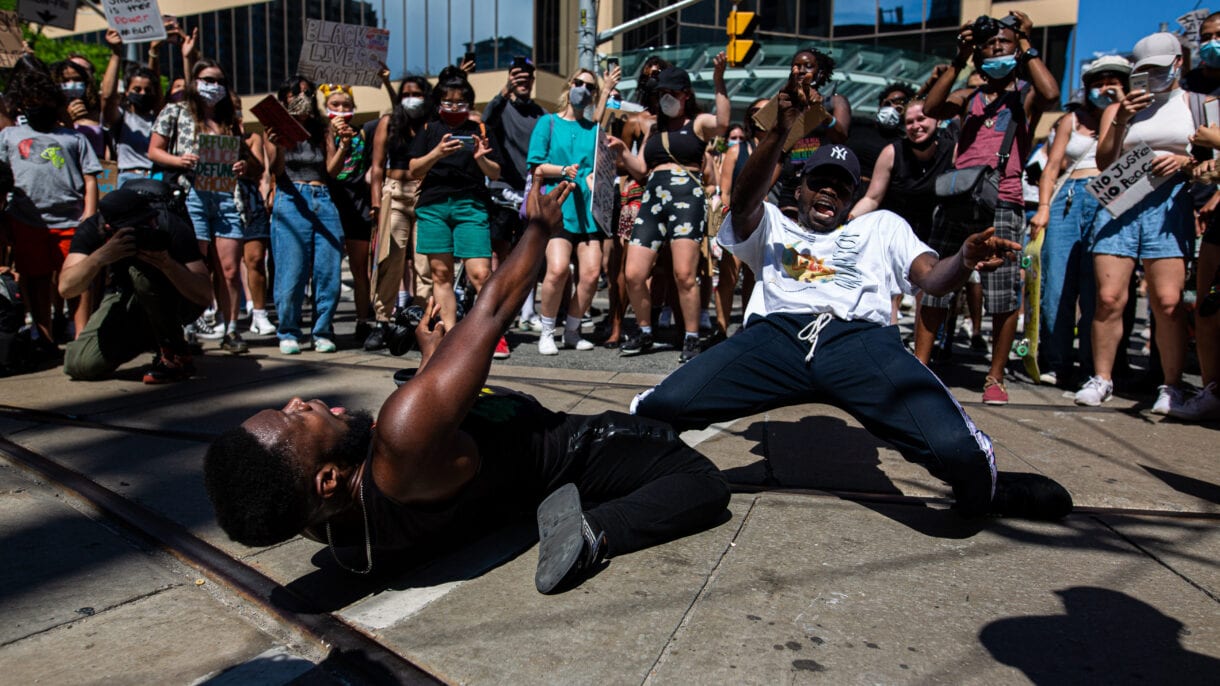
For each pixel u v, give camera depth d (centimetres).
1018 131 410
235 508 174
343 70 597
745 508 264
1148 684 166
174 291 423
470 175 509
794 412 395
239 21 2914
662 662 171
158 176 557
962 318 744
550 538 205
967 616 194
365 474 188
